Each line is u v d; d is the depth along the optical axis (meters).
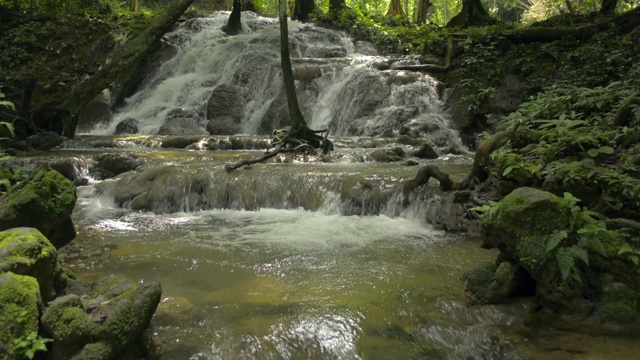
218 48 17.66
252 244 5.66
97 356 2.74
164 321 3.62
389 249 5.46
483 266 4.15
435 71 14.67
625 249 3.76
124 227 6.50
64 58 18.39
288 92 10.44
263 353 3.24
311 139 10.34
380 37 19.23
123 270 4.78
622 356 3.18
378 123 13.24
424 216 6.59
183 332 3.46
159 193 7.52
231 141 11.22
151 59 18.42
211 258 5.14
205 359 3.16
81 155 9.45
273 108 14.58
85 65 18.36
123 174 8.51
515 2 35.03
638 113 5.78
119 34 19.30
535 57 13.82
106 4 21.03
